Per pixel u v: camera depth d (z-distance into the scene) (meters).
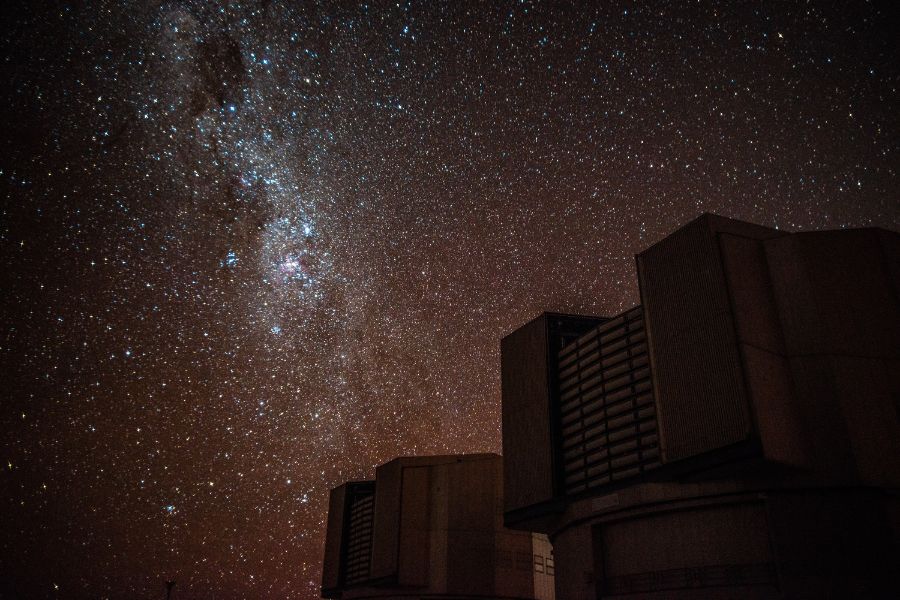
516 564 38.94
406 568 38.88
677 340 23.70
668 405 23.48
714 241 23.42
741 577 21.28
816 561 19.91
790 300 22.98
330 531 49.62
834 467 20.61
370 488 50.41
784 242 23.78
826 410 21.36
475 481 40.44
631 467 25.25
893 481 20.50
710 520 22.48
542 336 31.39
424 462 41.75
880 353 22.08
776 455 20.22
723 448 21.19
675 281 24.39
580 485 27.41
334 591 46.69
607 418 26.86
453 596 37.94
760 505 21.59
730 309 22.23
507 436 31.91
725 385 21.66
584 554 26.33
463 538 38.97
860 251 23.42
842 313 22.52
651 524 24.16
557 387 30.14
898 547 19.73
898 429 21.19
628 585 24.41
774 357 22.06
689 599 22.03
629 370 26.53
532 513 29.22
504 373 33.25
